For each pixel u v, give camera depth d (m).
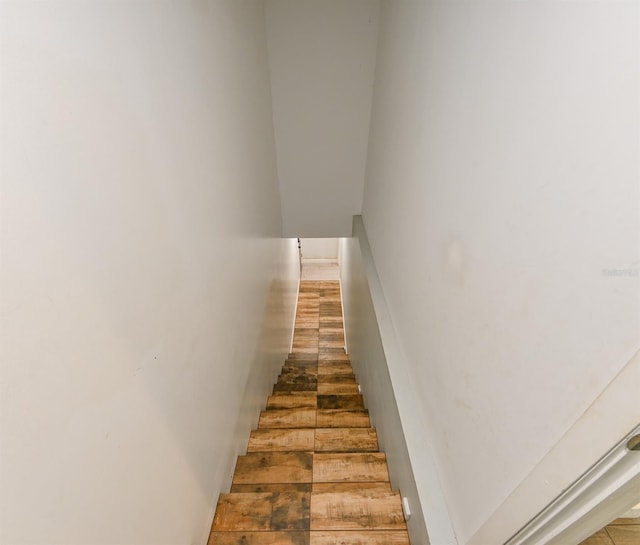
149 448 0.78
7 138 0.43
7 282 0.42
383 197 2.05
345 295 4.25
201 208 1.09
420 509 1.03
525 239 0.63
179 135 0.93
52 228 0.49
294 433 1.87
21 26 0.44
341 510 1.32
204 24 1.12
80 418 0.55
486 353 0.78
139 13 0.73
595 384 0.47
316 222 3.18
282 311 3.38
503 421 0.71
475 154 0.83
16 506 0.44
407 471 1.21
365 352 2.46
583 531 0.56
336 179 2.93
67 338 0.52
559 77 0.54
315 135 2.68
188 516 1.02
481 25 0.80
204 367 1.13
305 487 1.44
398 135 1.66
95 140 0.58
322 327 4.50
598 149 0.46
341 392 2.74
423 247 1.25
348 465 1.56
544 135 0.57
